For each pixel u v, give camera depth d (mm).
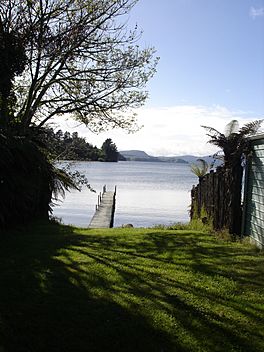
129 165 155750
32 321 4328
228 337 4109
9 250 7387
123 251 7707
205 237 9586
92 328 4215
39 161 10281
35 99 12758
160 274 6117
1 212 9188
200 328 4270
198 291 5395
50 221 12102
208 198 11766
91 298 4980
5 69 9992
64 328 4203
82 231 10578
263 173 8469
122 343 3963
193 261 7004
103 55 12609
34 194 10461
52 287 5332
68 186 13219
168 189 48156
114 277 5855
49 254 7152
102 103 13164
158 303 4883
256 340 4078
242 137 10078
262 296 5285
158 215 25438
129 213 26188
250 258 7301
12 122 10820
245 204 9422
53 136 13336
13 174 9359
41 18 10805
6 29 10094
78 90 12992
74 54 11953
